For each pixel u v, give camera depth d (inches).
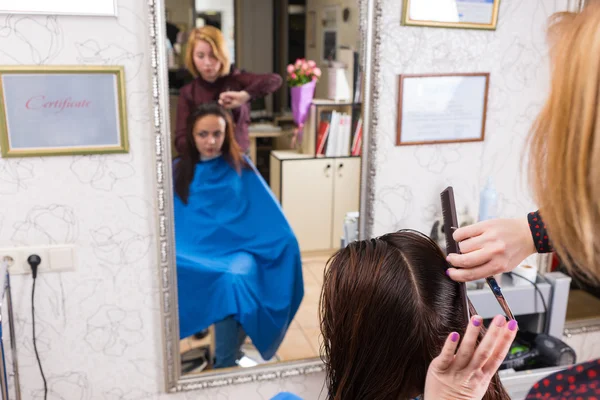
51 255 62.9
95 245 64.2
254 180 65.9
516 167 77.5
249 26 61.0
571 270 16.5
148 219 64.8
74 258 63.7
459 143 74.5
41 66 58.4
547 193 16.1
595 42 14.8
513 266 32.4
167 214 64.0
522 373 67.5
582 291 82.0
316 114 65.9
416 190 74.2
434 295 28.1
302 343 72.7
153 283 66.9
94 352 67.2
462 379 23.3
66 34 58.4
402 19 67.9
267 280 69.5
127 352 68.3
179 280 66.7
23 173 60.6
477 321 23.0
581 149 14.8
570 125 15.2
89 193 62.7
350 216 71.1
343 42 65.0
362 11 64.9
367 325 28.0
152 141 62.5
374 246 29.6
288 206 68.0
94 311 66.0
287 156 66.4
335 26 64.1
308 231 69.6
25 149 59.9
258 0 60.6
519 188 78.4
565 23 16.6
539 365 71.3
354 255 29.3
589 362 18.8
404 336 27.6
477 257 29.8
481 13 70.6
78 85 59.7
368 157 69.8
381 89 69.4
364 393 29.1
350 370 29.1
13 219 61.5
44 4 57.1
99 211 63.4
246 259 68.1
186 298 67.5
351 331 28.6
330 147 67.7
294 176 67.3
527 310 73.9
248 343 70.9
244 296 69.0
